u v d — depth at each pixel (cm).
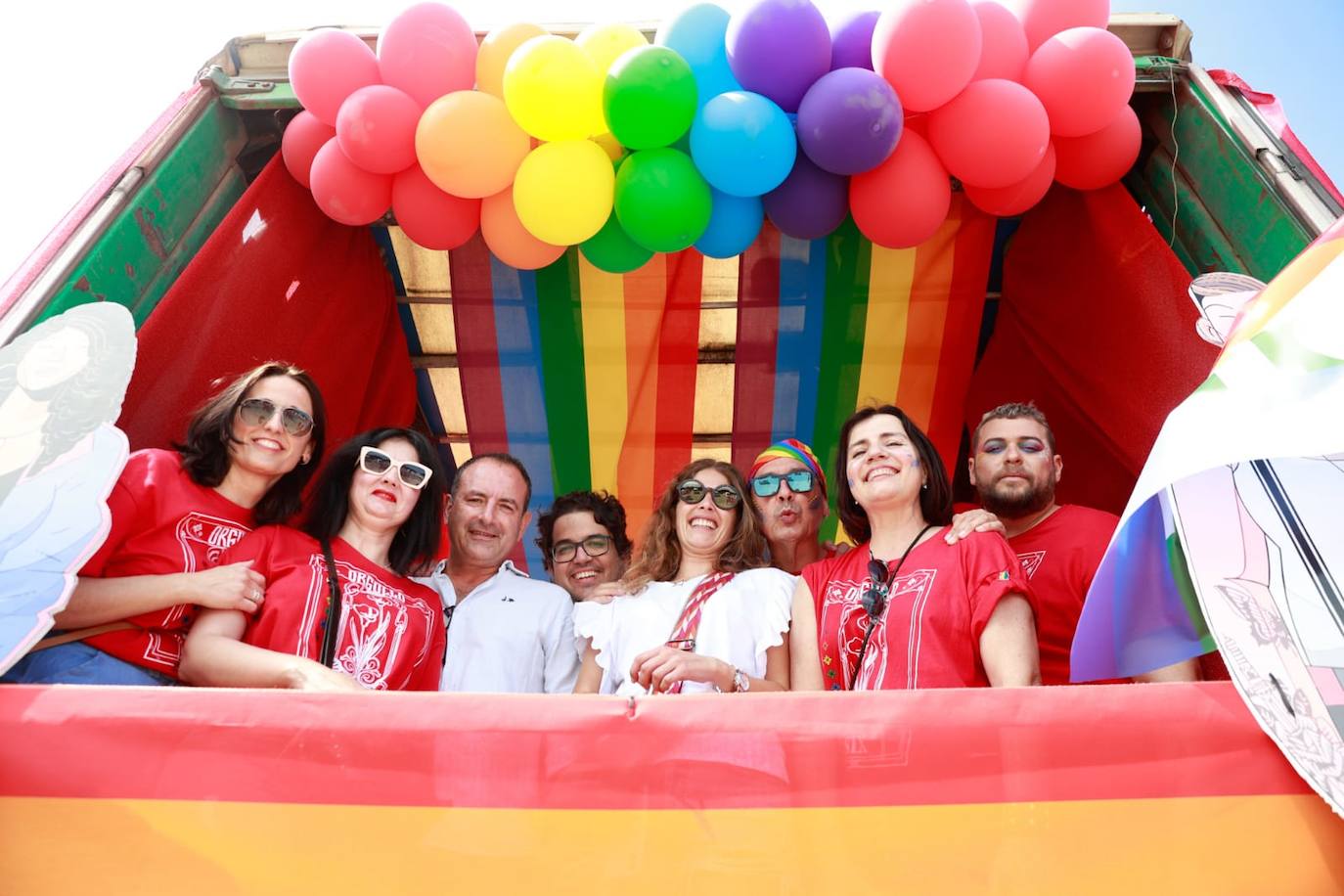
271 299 328
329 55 302
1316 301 199
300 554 248
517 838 173
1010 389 418
